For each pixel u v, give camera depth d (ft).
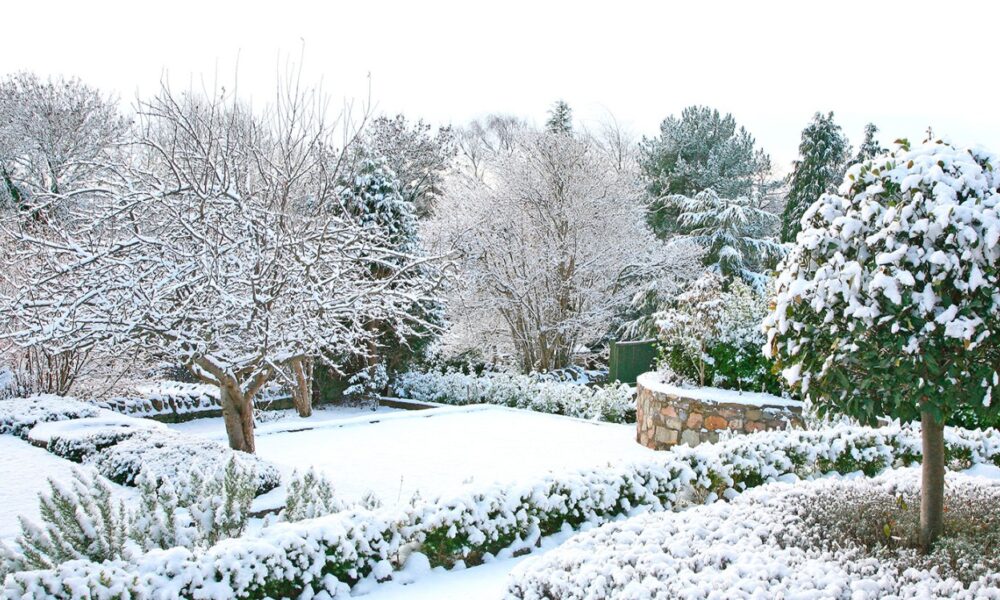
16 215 22.67
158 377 39.55
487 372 49.65
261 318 21.18
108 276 19.74
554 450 28.14
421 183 81.56
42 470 22.43
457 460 25.99
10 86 59.26
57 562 10.96
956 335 9.87
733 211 64.54
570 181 54.75
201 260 20.25
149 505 12.46
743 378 28.02
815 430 22.35
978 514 12.44
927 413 11.28
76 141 57.67
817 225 12.14
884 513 12.39
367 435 31.45
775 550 10.77
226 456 20.47
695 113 79.20
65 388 36.52
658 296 57.98
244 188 23.16
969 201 10.21
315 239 23.00
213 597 10.80
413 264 23.86
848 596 9.30
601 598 9.78
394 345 47.91
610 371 49.03
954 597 9.12
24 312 20.40
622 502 16.20
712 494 17.33
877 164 11.58
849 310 10.60
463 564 13.87
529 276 53.83
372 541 12.99
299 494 14.64
